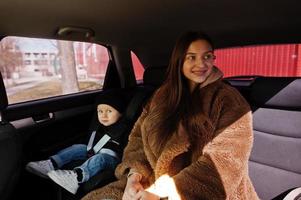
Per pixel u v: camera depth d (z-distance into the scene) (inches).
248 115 47.2
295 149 61.3
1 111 76.2
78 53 117.7
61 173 66.9
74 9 67.6
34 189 83.9
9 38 82.3
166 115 53.6
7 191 62.3
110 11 71.9
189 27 89.0
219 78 51.9
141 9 72.3
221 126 46.5
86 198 60.5
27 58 95.8
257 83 69.0
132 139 63.4
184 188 42.5
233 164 43.1
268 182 64.4
